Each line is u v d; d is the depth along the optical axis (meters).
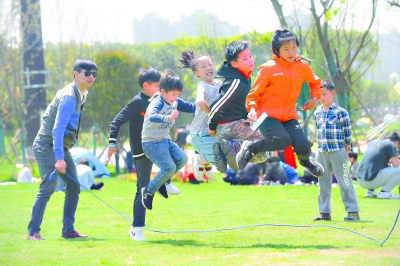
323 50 29.33
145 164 12.47
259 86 10.71
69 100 12.45
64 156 12.92
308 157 11.10
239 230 13.44
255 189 23.53
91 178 24.80
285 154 11.57
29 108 42.31
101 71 40.69
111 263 10.05
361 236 12.05
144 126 11.77
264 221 14.70
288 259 9.70
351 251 10.41
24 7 44.31
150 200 11.98
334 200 18.50
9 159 45.50
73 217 13.24
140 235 12.54
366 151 19.11
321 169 11.27
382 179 18.62
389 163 19.03
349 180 14.39
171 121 11.36
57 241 12.63
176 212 17.20
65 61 56.38
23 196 23.69
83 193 23.61
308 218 14.96
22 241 12.70
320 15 28.52
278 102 10.86
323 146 14.35
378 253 10.21
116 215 17.14
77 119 12.80
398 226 13.28
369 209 16.23
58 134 12.23
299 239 11.91
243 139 11.16
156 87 12.36
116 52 41.12
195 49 53.41
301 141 10.79
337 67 29.73
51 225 15.29
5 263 10.39
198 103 11.62
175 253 10.83
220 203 19.27
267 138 10.73
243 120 11.21
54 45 63.44
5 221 16.39
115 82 40.56
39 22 42.31
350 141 14.43
